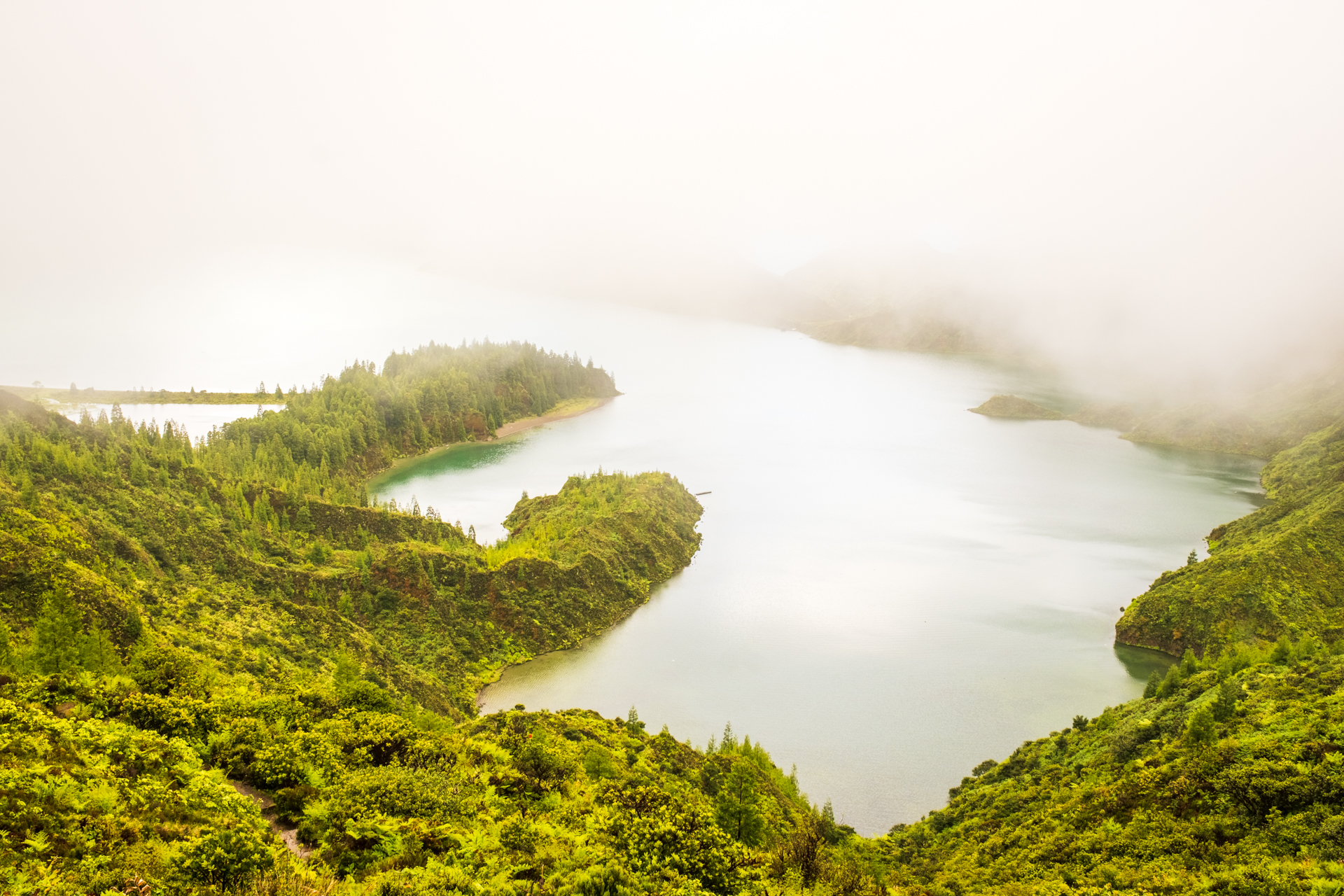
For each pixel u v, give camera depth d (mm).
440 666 145125
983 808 100500
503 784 69562
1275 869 62375
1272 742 80062
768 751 128375
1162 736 95250
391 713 81312
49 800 45344
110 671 76062
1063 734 119250
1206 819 72562
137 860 42438
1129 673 159125
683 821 65188
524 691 147125
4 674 66812
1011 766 114250
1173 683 116750
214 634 111250
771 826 82000
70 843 42531
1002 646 172000
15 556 96250
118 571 118188
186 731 63594
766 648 169125
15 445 151000
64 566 98688
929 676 157125
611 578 191000
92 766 51375
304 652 119438
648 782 85750
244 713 70375
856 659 164375
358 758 66000
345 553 173750
